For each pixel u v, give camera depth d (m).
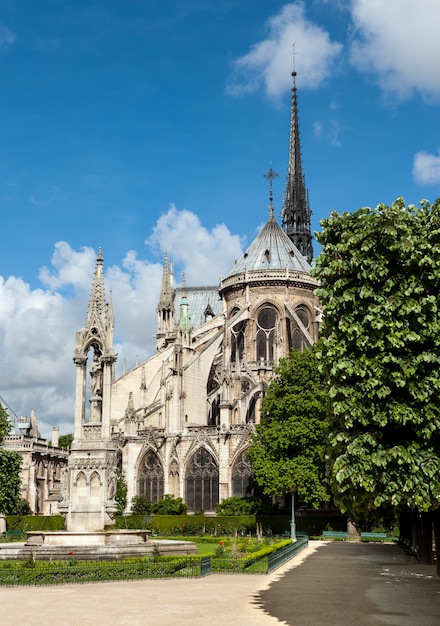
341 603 28.55
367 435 26.19
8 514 93.00
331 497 78.88
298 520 83.19
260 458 76.81
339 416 27.69
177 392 104.00
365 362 26.67
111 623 23.55
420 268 26.97
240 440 97.06
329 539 79.19
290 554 51.06
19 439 112.94
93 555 40.53
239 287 118.50
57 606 27.25
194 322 167.50
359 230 27.94
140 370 120.00
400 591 32.53
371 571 42.19
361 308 27.28
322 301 28.91
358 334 26.95
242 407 102.75
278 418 77.31
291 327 114.69
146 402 117.94
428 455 25.73
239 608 26.92
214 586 34.09
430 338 26.42
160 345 155.88
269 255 120.00
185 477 100.31
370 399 26.70
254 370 108.44
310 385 75.50
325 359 29.05
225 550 47.12
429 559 46.66
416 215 28.36
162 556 41.25
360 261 27.28
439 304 27.05
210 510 98.06
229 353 104.25
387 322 26.44
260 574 40.16
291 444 73.94
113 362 48.94
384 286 27.08
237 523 82.69
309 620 24.38
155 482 103.19
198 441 100.00
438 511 35.44
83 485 45.69
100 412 49.41
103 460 45.94
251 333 115.12
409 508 29.59
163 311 159.88
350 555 55.25
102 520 45.19
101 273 50.28
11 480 88.38
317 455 72.94
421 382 26.09
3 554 40.75
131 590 32.31
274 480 72.62
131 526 86.75
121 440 106.00
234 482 96.81
